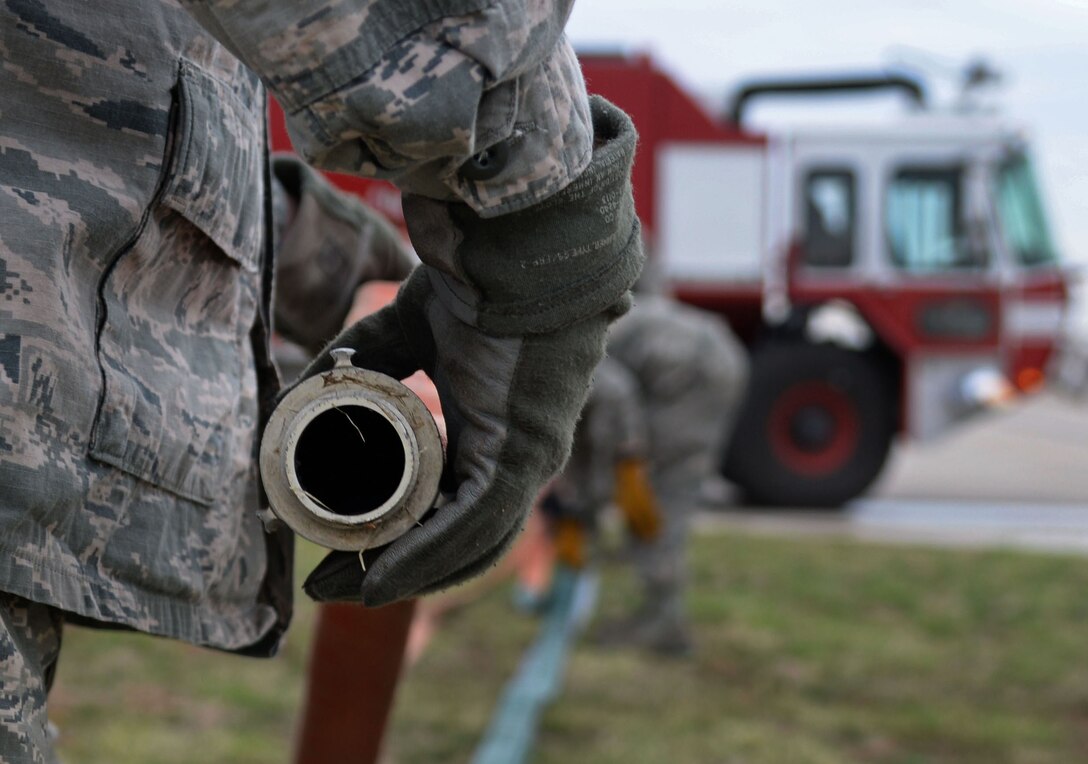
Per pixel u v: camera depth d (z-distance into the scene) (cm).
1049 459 1350
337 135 91
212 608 122
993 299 940
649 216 954
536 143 97
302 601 527
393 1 89
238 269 122
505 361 103
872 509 974
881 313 943
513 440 103
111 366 106
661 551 493
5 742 95
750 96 987
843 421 949
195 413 115
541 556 537
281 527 130
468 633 508
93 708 387
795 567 668
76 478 101
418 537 100
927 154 948
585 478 484
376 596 100
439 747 369
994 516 939
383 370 111
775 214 956
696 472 498
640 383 496
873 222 949
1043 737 407
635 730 393
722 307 970
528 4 92
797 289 951
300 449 100
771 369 936
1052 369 948
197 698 404
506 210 98
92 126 105
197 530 117
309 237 150
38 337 98
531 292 101
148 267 111
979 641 531
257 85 125
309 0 87
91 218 103
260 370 132
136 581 109
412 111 89
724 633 528
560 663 459
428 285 107
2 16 101
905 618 569
